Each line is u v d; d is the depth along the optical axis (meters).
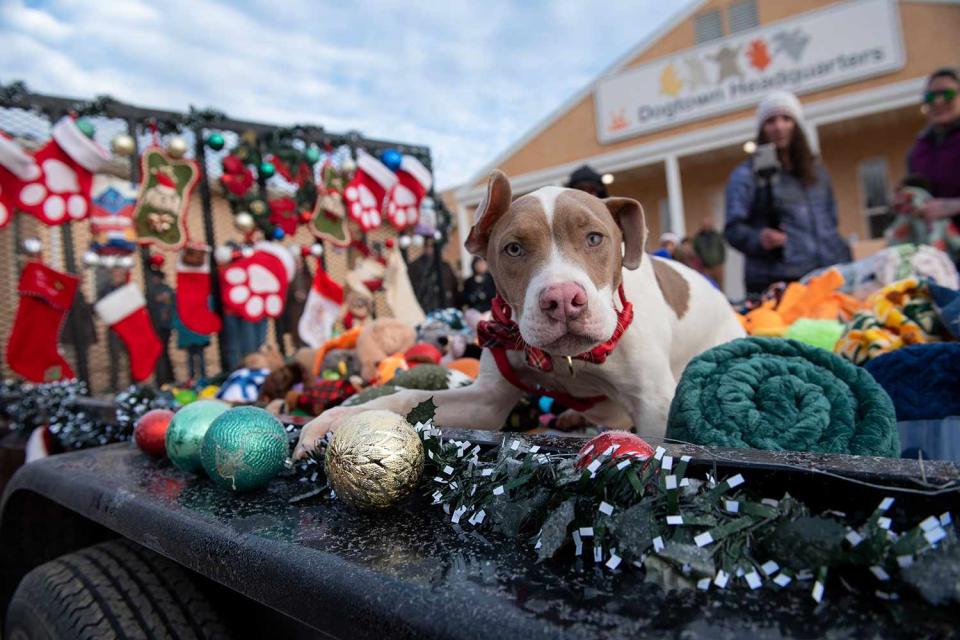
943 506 0.61
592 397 1.83
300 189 4.43
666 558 0.63
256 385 2.91
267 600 0.83
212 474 1.13
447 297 5.74
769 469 0.70
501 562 0.73
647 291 1.71
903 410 1.45
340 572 0.75
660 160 12.39
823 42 11.16
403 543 0.82
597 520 0.71
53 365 4.02
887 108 10.75
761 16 11.91
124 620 1.18
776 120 3.80
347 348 2.86
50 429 2.72
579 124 13.21
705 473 0.74
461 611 0.62
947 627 0.52
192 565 0.97
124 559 1.36
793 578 0.61
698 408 1.17
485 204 1.44
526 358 1.52
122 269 4.21
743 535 0.64
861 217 12.65
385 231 5.57
